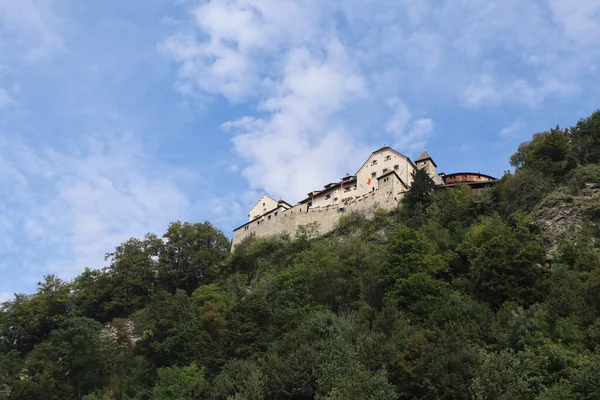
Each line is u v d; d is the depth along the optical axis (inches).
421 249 2571.4
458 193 3125.0
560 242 2332.7
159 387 2123.5
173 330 2423.7
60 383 2272.4
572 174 2768.2
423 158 4473.4
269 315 2507.4
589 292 1971.0
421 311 2215.8
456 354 1752.0
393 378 1812.3
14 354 2851.9
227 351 2369.6
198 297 3016.7
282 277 2901.1
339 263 2755.9
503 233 2368.4
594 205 2454.5
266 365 2055.9
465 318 2044.8
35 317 3240.7
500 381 1558.8
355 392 1582.2
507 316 1974.7
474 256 2448.3
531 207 2699.3
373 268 2667.3
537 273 2185.0
